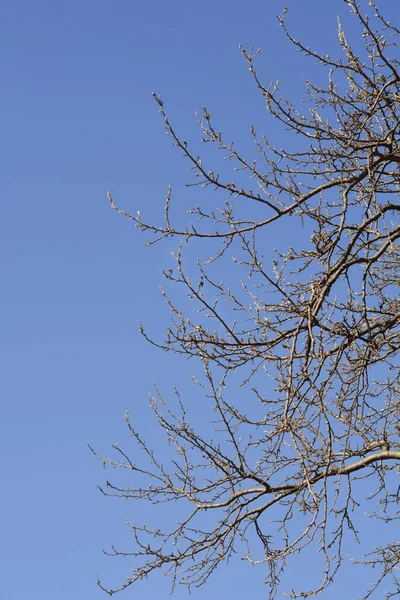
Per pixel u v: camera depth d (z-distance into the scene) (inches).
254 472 289.6
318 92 293.7
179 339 275.1
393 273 343.3
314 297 264.5
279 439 275.4
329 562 251.0
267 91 279.7
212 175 275.3
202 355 275.0
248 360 275.4
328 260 263.7
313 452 283.9
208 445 288.2
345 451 282.7
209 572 290.8
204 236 279.6
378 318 304.8
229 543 291.0
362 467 286.2
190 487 294.4
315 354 252.7
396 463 294.5
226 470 290.4
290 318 277.1
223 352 275.6
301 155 287.3
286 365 250.5
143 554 291.4
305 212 285.4
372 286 318.0
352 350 299.4
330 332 256.7
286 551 268.1
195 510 293.4
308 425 270.5
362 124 275.6
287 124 284.4
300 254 282.7
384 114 287.9
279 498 290.7
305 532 251.6
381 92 272.7
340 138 285.0
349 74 292.5
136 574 290.0
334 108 291.7
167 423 289.1
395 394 321.1
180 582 291.0
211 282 283.9
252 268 279.3
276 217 282.4
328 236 280.4
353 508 281.6
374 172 273.0
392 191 291.4
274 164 287.6
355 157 285.4
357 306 296.2
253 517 293.4
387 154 272.8
